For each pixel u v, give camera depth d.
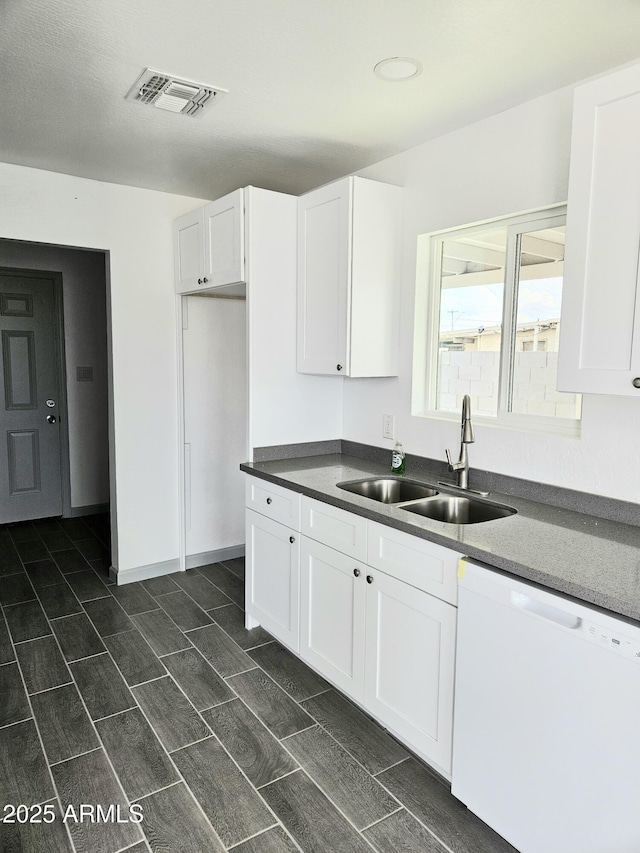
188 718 2.24
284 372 2.99
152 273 3.46
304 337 2.93
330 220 2.69
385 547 2.03
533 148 2.17
